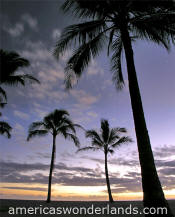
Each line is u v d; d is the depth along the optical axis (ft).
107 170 55.67
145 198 13.07
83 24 20.70
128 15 20.43
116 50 23.77
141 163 14.10
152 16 19.19
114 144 57.31
